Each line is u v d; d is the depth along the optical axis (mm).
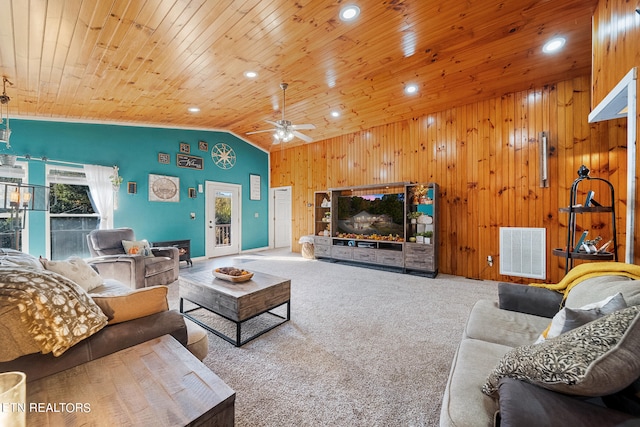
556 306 1828
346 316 2896
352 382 1807
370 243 5469
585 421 727
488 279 4379
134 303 1474
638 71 1637
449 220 4758
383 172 5582
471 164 4543
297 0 2131
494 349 1408
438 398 1658
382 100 4492
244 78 3459
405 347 2254
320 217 6492
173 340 1394
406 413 1538
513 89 4051
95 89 3352
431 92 4184
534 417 759
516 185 4141
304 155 6957
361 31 2627
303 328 2605
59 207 4398
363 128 5809
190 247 5922
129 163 5070
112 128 4875
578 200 3662
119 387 1037
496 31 2736
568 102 3762
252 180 7277
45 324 1142
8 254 2156
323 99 4449
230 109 4750
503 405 825
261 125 6020
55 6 1903
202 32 2408
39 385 1043
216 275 2770
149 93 3668
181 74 3172
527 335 1581
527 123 4059
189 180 5957
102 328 1333
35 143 4137
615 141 3479
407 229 4922
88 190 4691
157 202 5430
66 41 2324
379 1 2229
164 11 2088
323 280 4340
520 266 4066
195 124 5777
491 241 4352
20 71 2771
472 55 3176
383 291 3766
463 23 2588
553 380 815
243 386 1764
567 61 3326
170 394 1002
